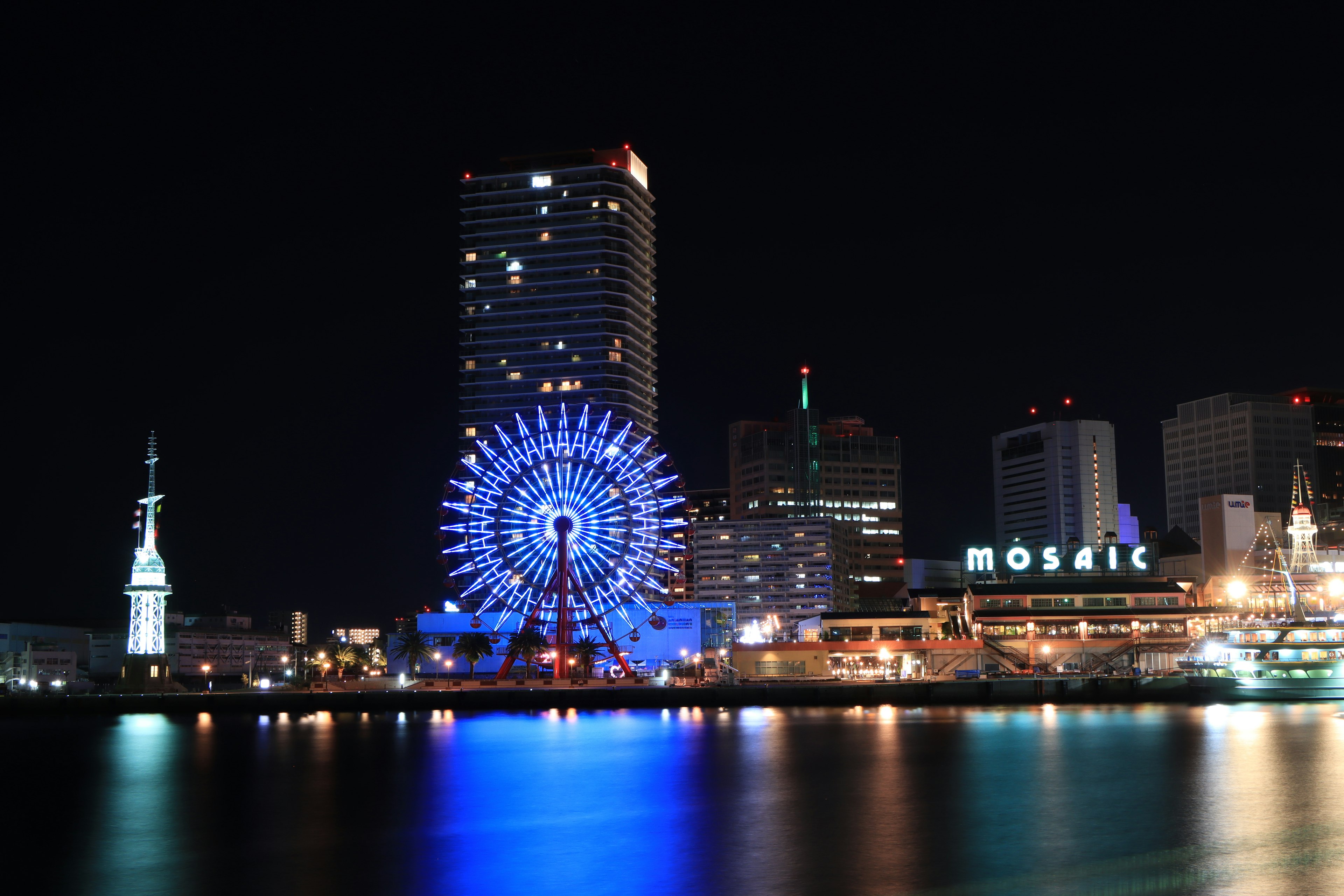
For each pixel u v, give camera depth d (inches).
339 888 2488.9
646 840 2913.4
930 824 3068.4
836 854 2719.0
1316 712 6230.3
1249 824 3006.9
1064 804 3331.7
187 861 2773.1
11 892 2501.2
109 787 3956.7
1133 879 2449.6
